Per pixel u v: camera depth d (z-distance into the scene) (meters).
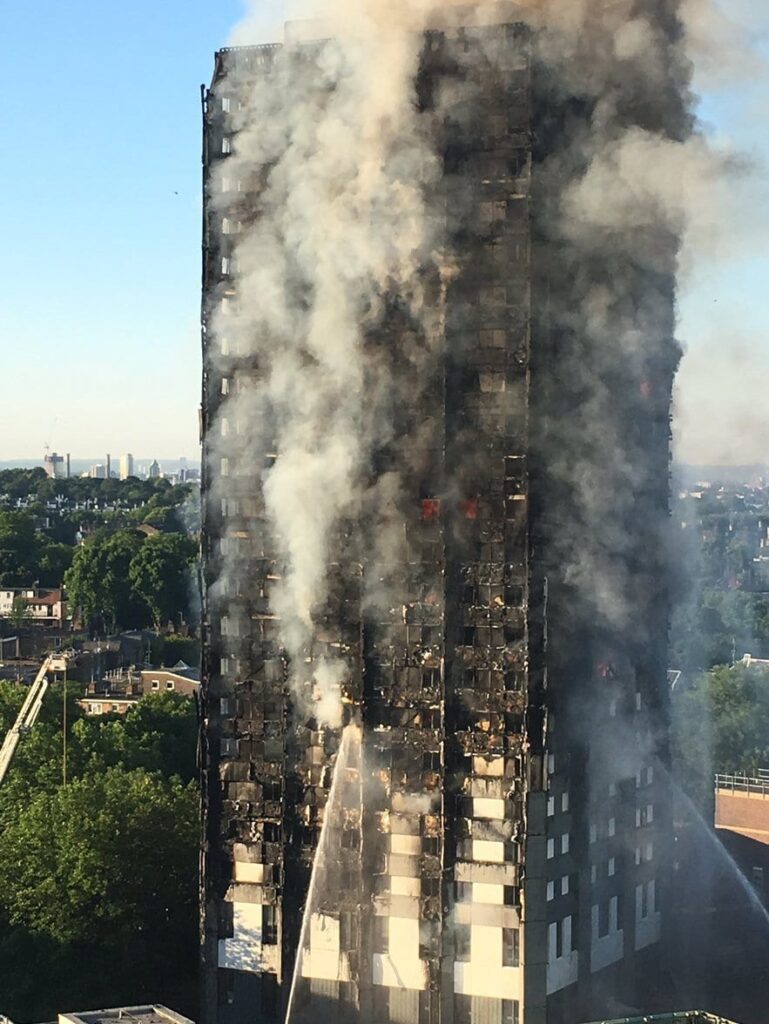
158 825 127.38
